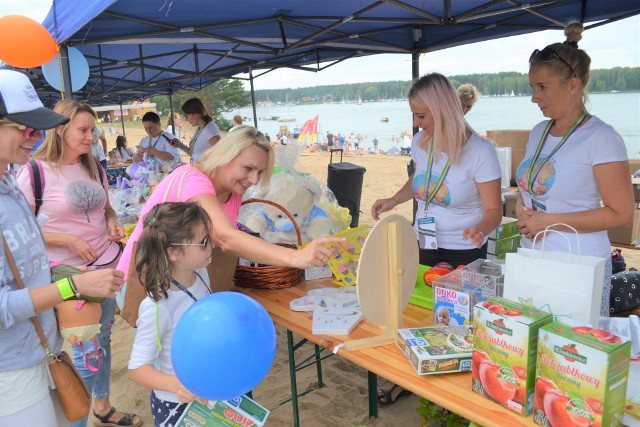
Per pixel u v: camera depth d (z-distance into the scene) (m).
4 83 1.43
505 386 1.34
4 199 1.53
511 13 4.67
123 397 3.27
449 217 2.54
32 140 1.53
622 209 1.93
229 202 2.24
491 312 1.35
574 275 1.40
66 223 2.58
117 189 5.29
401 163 17.17
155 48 7.42
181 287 1.67
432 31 5.46
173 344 1.26
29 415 1.57
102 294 1.57
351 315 2.02
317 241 1.76
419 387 1.49
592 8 4.30
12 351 1.50
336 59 7.51
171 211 1.58
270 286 2.40
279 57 7.86
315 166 16.66
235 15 4.40
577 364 1.15
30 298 1.46
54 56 4.04
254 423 1.59
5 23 3.62
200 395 1.26
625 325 1.55
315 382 3.30
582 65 1.98
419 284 2.27
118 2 3.64
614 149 1.93
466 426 1.91
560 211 2.12
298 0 4.11
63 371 1.65
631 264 5.78
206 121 6.35
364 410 2.95
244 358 1.21
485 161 2.39
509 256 1.54
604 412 1.12
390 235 1.76
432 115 2.39
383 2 3.91
